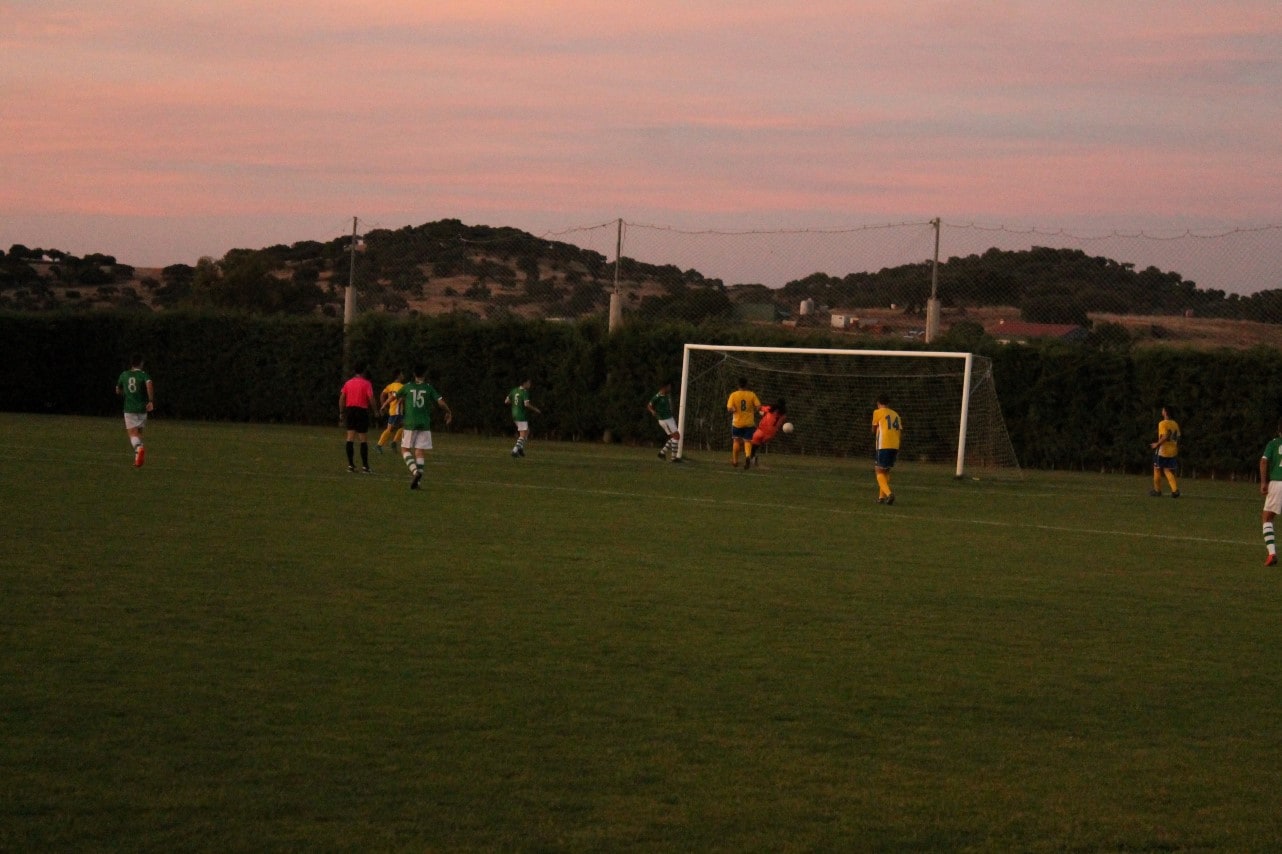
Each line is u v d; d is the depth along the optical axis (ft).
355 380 71.36
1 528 44.47
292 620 31.07
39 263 245.04
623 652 28.94
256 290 174.29
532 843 17.63
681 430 94.32
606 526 51.42
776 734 23.06
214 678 25.45
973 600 37.24
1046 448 105.60
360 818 18.33
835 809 19.36
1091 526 58.44
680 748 22.04
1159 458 79.00
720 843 17.88
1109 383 103.76
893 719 24.29
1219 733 23.95
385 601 33.88
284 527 47.39
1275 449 46.37
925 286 114.32
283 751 21.12
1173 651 30.96
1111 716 24.94
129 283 244.01
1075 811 19.58
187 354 133.90
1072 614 35.53
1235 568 45.73
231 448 87.66
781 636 31.24
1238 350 99.86
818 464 99.30
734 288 121.70
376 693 24.80
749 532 51.26
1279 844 18.40
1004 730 23.79
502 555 42.57
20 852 16.74
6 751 20.66
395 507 55.26
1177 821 19.24
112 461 73.20
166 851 16.96
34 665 25.99
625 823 18.49
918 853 17.80
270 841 17.40
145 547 41.32
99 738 21.47
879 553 46.47
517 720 23.34
